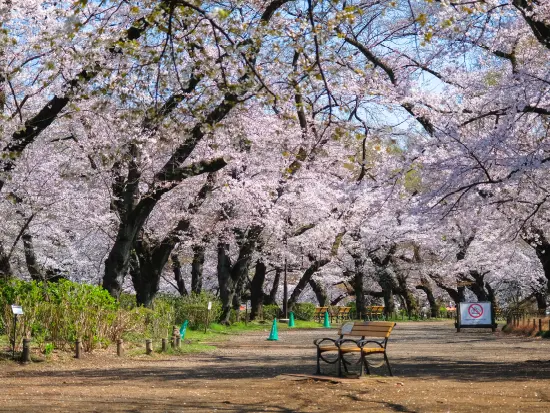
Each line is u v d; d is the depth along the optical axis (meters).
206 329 28.19
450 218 17.50
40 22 15.63
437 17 15.45
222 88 10.84
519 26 17.31
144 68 12.65
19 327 13.98
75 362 14.25
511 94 15.32
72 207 24.27
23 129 13.61
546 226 19.97
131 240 19.64
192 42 11.16
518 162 14.84
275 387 10.41
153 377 12.01
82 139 22.36
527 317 34.22
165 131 13.17
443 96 18.62
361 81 19.41
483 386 10.43
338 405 8.53
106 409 8.05
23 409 7.93
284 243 37.38
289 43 11.79
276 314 42.69
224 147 23.97
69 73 14.78
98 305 16.55
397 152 21.62
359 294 47.59
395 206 19.17
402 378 11.62
